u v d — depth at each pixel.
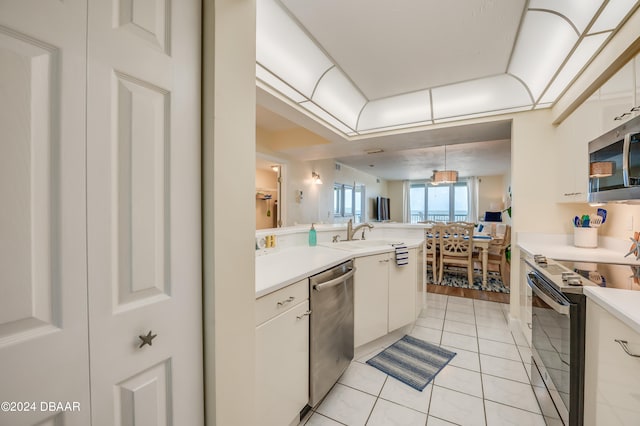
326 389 1.57
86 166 0.61
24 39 0.52
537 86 2.14
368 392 1.70
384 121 2.94
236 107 0.95
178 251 0.80
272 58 1.81
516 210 2.50
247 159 1.00
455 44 1.85
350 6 1.51
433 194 10.53
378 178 9.95
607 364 0.98
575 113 1.99
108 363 0.64
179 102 0.80
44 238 0.55
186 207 0.82
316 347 1.49
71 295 0.58
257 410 1.12
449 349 2.21
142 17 0.71
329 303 1.61
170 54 0.78
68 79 0.57
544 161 2.42
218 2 0.89
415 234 3.21
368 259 2.09
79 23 0.59
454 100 2.53
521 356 2.09
